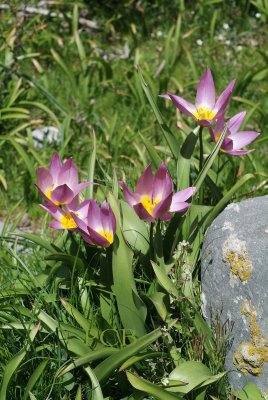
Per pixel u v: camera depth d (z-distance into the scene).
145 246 3.97
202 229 3.96
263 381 3.50
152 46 7.44
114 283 3.63
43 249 4.54
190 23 7.71
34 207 5.40
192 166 4.74
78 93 6.50
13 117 5.82
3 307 3.71
